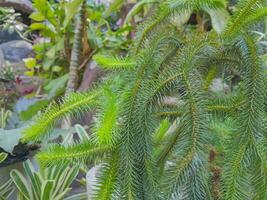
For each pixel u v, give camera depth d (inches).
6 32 150.8
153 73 28.2
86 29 81.6
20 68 122.3
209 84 30.6
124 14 91.1
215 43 28.5
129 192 26.5
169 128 31.3
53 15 90.4
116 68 29.3
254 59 27.1
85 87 73.1
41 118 28.8
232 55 28.6
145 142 27.1
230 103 28.9
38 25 93.7
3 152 60.3
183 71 27.5
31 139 28.7
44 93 95.1
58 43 89.8
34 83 97.2
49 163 28.0
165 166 29.0
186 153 26.0
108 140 26.2
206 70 29.7
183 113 27.7
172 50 29.5
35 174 59.4
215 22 49.5
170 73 27.6
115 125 26.7
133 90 27.4
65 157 27.8
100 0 102.2
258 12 28.0
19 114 74.2
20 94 94.0
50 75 93.4
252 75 26.8
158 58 28.7
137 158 27.1
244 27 28.3
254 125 26.3
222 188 26.6
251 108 26.4
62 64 92.9
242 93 27.8
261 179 26.0
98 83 30.9
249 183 26.6
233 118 28.7
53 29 94.9
